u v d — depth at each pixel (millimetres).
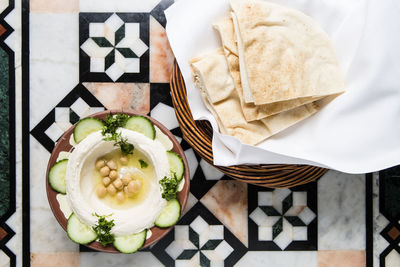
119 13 825
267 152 713
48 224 831
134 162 807
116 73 829
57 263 830
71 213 767
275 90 696
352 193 835
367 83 708
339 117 721
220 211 833
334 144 720
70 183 753
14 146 829
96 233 759
